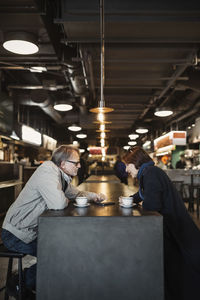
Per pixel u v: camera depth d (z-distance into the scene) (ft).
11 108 21.74
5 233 6.41
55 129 51.55
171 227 6.18
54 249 4.96
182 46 14.23
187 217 6.32
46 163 6.52
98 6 10.83
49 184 5.95
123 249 4.97
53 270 4.94
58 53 15.44
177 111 31.83
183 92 28.17
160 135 45.75
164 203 6.34
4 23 11.42
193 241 5.99
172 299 6.13
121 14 11.00
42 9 10.69
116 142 67.05
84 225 4.99
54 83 21.67
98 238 4.98
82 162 28.66
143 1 10.79
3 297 7.61
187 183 28.68
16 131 25.07
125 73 18.24
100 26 10.75
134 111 32.17
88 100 26.37
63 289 4.91
